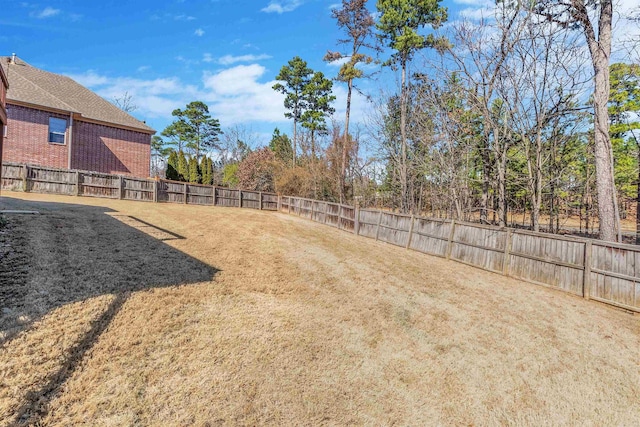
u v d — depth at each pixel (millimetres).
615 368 4484
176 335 3855
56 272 4715
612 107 12688
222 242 8508
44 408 2562
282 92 31734
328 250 9578
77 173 14164
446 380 3926
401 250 11141
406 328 5043
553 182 11211
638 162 12234
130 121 19938
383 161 21344
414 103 17453
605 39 8961
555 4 9836
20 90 15586
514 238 8477
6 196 10961
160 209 12875
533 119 10953
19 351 3021
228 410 2945
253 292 5551
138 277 5156
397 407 3387
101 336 3521
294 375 3586
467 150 13469
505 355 4582
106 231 7531
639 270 6297
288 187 23891
